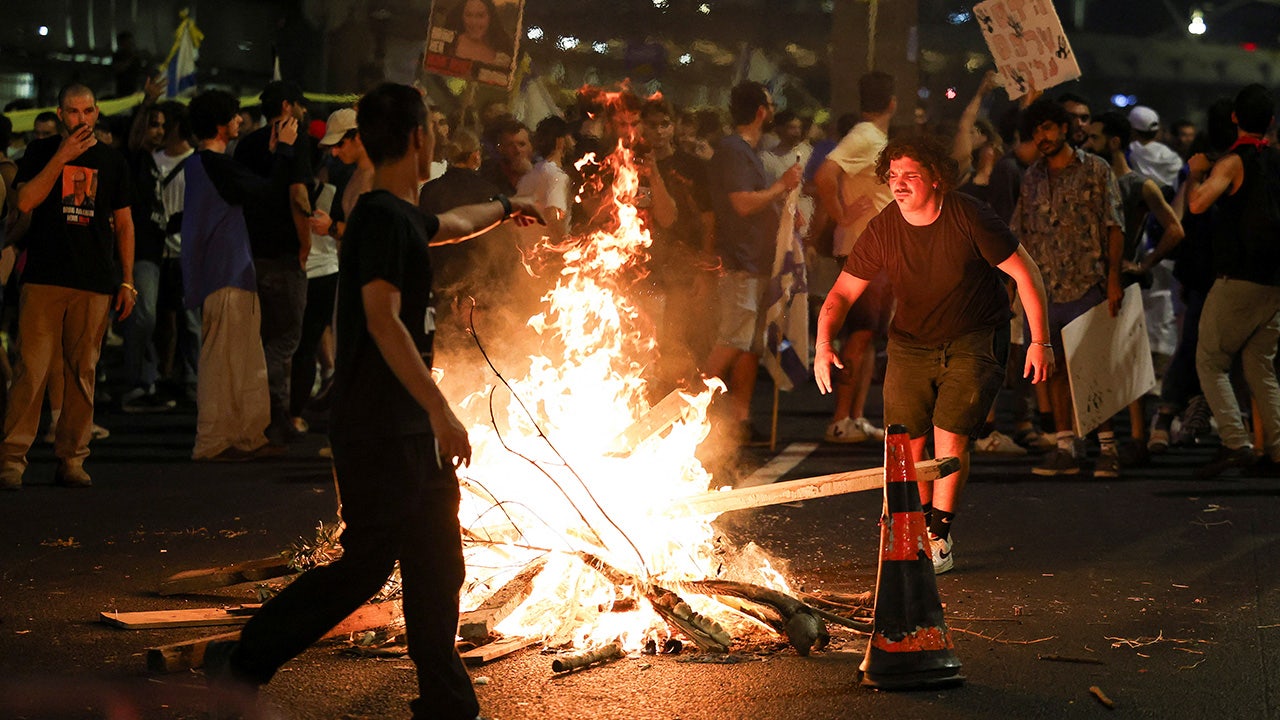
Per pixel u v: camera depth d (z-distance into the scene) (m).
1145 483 8.85
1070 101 9.61
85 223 8.26
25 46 19.17
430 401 3.82
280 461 9.46
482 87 12.66
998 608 5.74
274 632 4.05
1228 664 4.95
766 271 9.91
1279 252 8.57
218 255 9.34
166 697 4.57
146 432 10.80
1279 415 8.84
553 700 4.53
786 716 4.38
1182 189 9.92
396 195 4.07
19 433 8.34
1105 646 5.18
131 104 15.70
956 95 20.09
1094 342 8.74
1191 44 26.83
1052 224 8.77
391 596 5.52
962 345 6.16
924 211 5.97
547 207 8.88
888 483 4.75
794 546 6.96
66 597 5.84
